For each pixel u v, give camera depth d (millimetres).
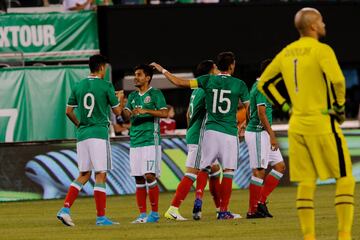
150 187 41469
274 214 43469
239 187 59344
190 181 41719
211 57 71625
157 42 70750
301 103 28641
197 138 41594
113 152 58531
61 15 68688
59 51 68750
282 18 72375
